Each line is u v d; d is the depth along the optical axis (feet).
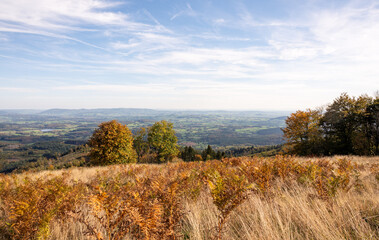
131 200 8.91
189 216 10.72
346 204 11.28
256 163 19.80
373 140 85.30
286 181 17.89
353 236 8.30
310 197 12.75
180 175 16.11
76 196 12.39
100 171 38.27
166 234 8.41
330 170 18.24
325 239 8.05
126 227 8.20
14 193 14.19
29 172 38.73
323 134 96.89
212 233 9.16
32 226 9.66
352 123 90.33
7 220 10.87
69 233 10.20
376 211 10.18
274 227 8.89
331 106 96.02
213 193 9.27
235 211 11.53
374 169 22.00
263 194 13.88
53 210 10.35
